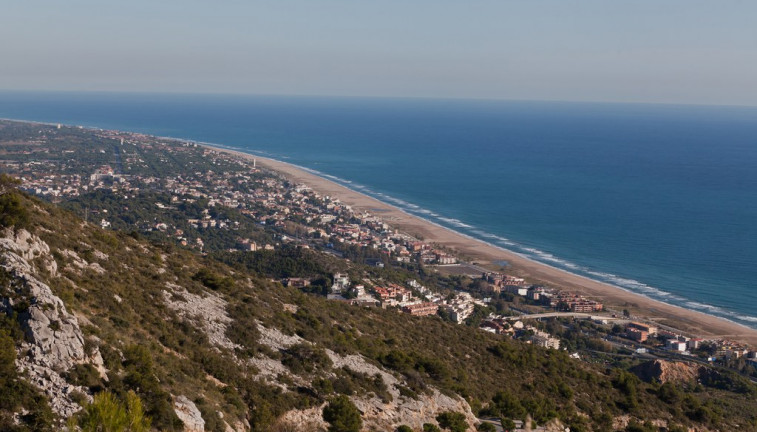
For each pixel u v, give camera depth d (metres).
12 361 35.22
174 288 64.69
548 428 72.75
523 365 94.88
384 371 67.12
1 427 31.94
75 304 47.06
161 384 42.97
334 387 57.50
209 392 47.47
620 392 93.06
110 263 61.34
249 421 48.03
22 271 41.84
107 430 30.09
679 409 91.75
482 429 65.62
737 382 121.44
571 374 95.38
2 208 49.34
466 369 87.38
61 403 34.97
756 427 94.50
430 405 63.41
